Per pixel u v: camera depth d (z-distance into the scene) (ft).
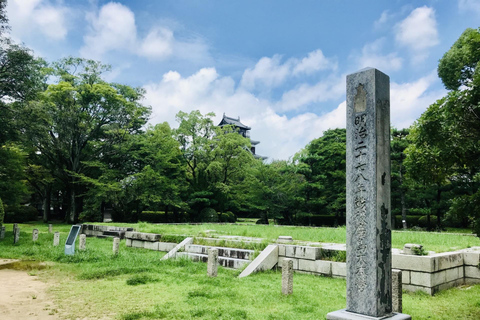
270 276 32.91
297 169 118.42
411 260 28.58
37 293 26.58
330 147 116.16
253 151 243.60
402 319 15.98
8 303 23.90
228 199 134.82
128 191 109.19
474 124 22.12
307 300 24.39
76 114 110.52
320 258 34.76
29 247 51.13
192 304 23.13
